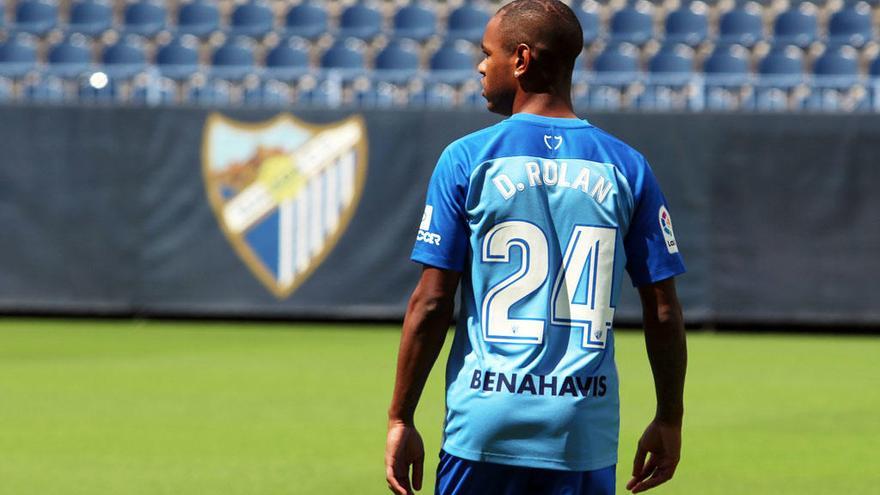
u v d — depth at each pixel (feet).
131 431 94.89
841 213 159.84
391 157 164.76
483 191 33.88
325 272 166.09
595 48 218.59
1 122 167.02
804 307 160.66
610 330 34.42
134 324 167.73
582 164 34.19
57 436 92.73
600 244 33.94
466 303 34.58
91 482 77.36
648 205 34.81
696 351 145.79
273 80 203.82
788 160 160.04
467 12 232.94
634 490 37.76
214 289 167.02
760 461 84.28
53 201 167.22
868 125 159.22
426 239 34.30
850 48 219.00
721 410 105.50
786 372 128.57
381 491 74.74
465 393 34.19
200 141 166.30
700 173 161.07
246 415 101.81
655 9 230.27
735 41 221.25
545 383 33.68
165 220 166.91
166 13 236.22
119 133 166.81
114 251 167.43
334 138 165.37
